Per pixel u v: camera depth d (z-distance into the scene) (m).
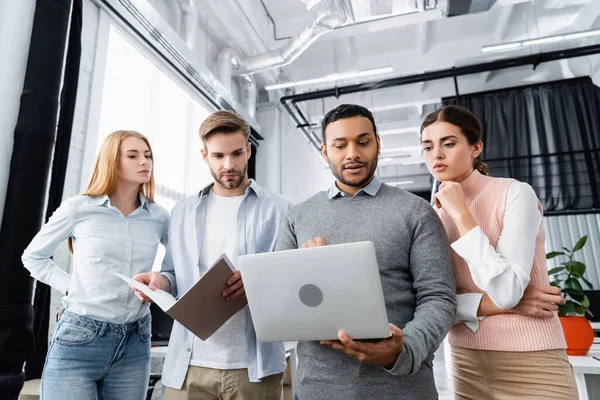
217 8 3.35
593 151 4.68
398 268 0.91
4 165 1.51
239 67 3.94
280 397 1.25
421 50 4.76
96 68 2.20
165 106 2.92
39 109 1.56
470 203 1.06
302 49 3.56
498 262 0.87
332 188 1.05
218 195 1.39
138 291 1.15
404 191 1.01
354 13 2.98
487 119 5.07
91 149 2.13
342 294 0.69
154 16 2.51
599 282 4.88
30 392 1.52
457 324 1.03
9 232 1.43
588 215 5.09
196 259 1.29
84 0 2.17
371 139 0.98
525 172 4.83
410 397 0.83
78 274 1.23
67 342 1.16
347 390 0.83
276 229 1.34
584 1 3.87
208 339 1.20
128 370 1.25
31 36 1.64
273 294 0.74
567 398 0.87
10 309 1.37
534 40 3.51
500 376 0.94
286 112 5.22
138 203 1.43
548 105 4.93
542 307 0.90
